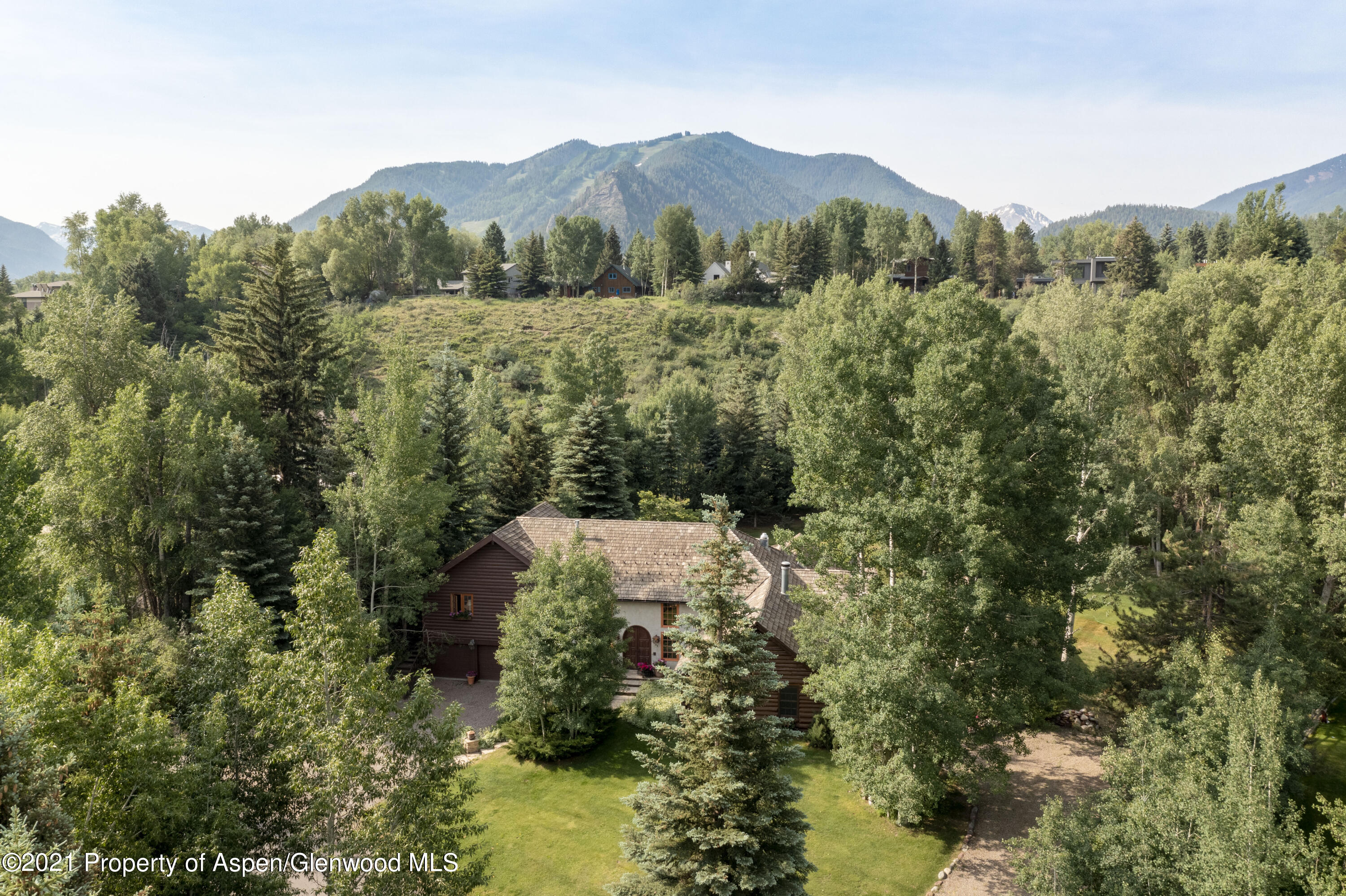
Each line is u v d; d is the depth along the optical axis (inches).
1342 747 1204.5
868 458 1053.2
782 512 3053.6
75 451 1331.2
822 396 1113.4
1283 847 658.2
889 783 952.3
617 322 4709.6
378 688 637.3
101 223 5083.7
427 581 1525.6
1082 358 1747.0
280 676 608.7
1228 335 1872.5
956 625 1031.0
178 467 1387.8
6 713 494.6
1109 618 1839.3
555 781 1162.6
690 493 2874.0
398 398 1476.4
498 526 1979.6
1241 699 796.6
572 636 1178.6
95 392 1574.8
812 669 1241.4
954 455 971.9
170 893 584.1
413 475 1510.8
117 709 586.2
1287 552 1153.4
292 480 1822.1
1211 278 2140.7
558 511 1834.4
